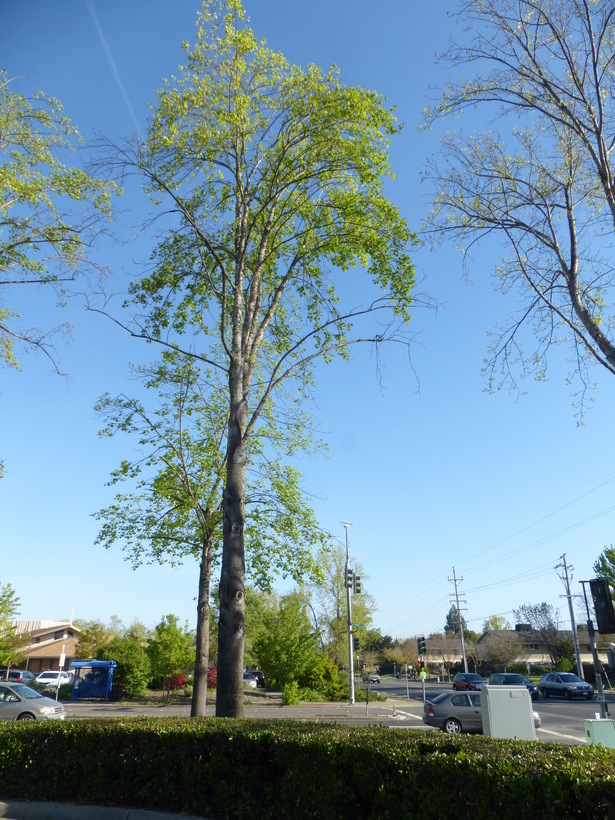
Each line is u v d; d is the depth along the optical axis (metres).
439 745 6.04
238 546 11.17
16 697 21.69
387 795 5.66
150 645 36.81
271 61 13.54
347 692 40.12
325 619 51.25
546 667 65.00
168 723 8.36
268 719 8.69
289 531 18.12
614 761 5.09
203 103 13.15
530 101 10.84
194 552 19.02
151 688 43.09
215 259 13.54
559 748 5.72
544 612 61.81
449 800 5.24
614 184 10.04
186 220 14.04
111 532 18.50
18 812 8.09
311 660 38.81
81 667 36.56
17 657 47.22
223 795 7.12
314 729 7.28
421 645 33.38
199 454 18.80
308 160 13.53
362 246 13.68
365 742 6.23
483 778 5.07
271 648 38.00
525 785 4.81
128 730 8.15
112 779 8.11
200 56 13.34
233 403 12.30
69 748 8.54
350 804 6.04
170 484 18.55
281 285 13.90
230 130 13.20
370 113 13.31
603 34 9.86
